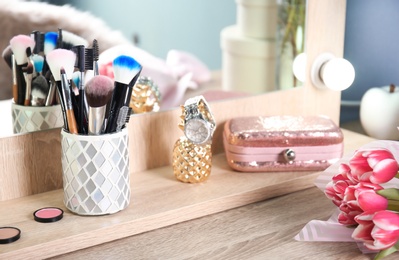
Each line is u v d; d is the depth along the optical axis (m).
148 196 0.99
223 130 1.18
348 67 1.19
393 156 0.86
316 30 1.22
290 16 1.19
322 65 1.24
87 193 0.91
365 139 1.26
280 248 0.88
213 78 1.14
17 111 0.97
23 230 0.88
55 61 0.88
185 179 1.04
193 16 1.09
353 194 0.85
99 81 0.86
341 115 1.43
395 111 1.27
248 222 0.95
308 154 1.08
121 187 0.93
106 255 0.86
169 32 1.08
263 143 1.06
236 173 1.08
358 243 0.87
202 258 0.85
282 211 0.99
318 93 1.27
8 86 0.95
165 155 1.13
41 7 0.96
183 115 1.01
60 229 0.88
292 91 1.24
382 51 1.39
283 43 1.19
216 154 1.19
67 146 0.90
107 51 1.02
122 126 0.93
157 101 1.09
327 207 1.00
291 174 1.08
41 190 1.02
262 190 1.02
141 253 0.87
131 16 1.03
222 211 0.99
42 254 0.85
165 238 0.91
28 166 1.00
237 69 1.17
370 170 0.85
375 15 1.36
